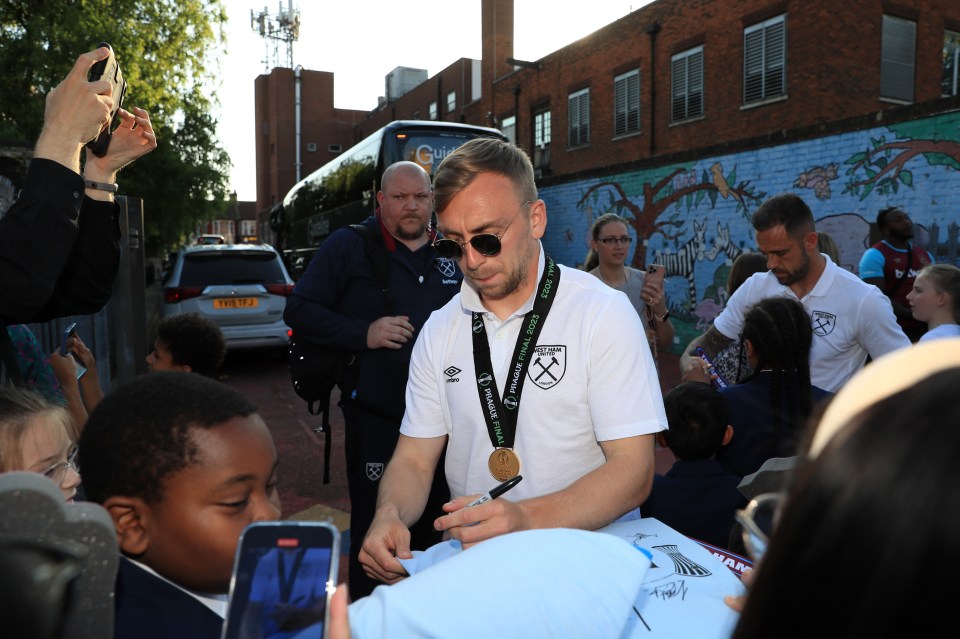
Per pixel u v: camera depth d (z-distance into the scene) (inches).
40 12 556.4
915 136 275.9
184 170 713.0
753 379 91.4
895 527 13.8
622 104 677.3
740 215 348.2
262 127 1756.9
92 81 55.7
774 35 520.7
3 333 70.7
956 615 13.3
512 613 26.8
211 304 338.3
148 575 33.3
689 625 36.5
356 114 1715.1
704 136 586.6
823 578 15.0
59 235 52.3
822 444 17.6
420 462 68.1
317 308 108.7
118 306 181.0
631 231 419.5
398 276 112.6
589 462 61.3
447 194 58.3
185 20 642.2
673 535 49.3
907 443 14.1
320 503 171.2
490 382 62.5
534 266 62.2
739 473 87.3
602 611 28.2
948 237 266.5
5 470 51.2
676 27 608.7
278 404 279.3
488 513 47.8
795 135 319.6
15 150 209.8
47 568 19.1
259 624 25.4
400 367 105.6
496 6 876.6
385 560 53.1
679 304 387.5
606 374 58.3
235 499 33.5
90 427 34.1
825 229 311.6
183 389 34.5
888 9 509.0
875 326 108.8
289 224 737.6
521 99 833.5
